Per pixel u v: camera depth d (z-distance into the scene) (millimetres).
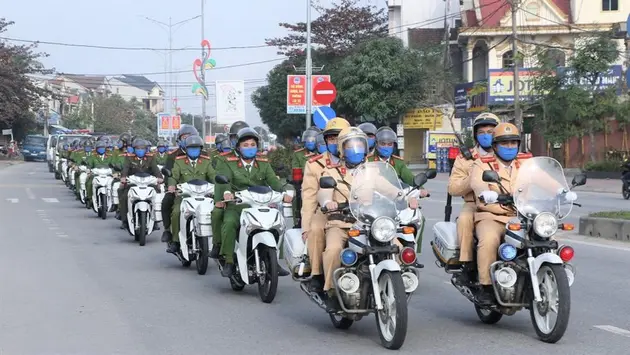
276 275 9508
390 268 7039
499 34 49250
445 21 57188
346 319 8125
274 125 63344
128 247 15062
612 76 38125
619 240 14750
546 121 39156
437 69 49688
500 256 7445
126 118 94375
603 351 7137
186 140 12586
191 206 11836
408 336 7863
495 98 39969
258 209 9703
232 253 10133
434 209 21953
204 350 7379
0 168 52250
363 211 7273
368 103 48281
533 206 7371
